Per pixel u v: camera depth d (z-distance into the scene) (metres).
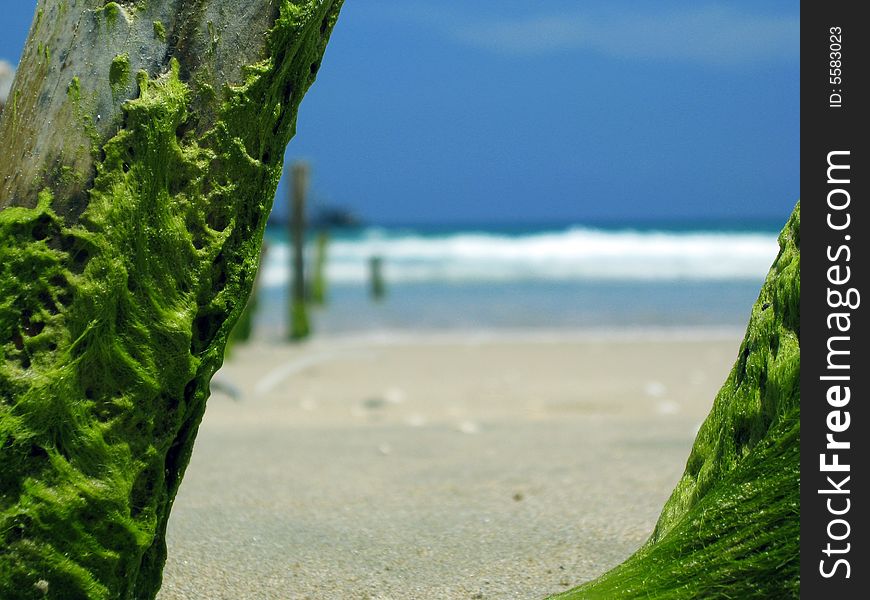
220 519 3.41
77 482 1.77
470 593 2.60
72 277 1.77
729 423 1.97
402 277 27.16
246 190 1.89
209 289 1.87
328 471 4.45
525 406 7.74
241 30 1.83
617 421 6.34
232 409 7.46
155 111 1.78
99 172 1.78
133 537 1.85
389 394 8.50
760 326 1.98
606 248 35.03
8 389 1.74
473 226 87.50
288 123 1.96
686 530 1.94
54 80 1.81
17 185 1.80
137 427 1.83
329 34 1.99
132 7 1.81
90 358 1.78
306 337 13.78
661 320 16.61
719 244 35.91
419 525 3.33
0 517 1.74
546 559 2.89
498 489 4.00
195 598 2.54
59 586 1.78
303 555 2.94
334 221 58.66
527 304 19.62
